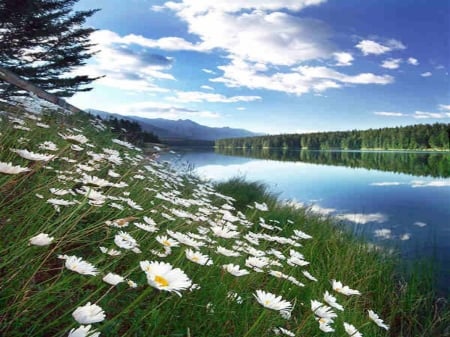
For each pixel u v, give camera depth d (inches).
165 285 51.8
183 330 76.4
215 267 98.2
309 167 1643.7
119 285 85.4
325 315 77.5
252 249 118.0
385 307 199.8
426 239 352.5
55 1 771.4
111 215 125.3
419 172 1531.7
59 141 188.7
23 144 156.5
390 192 810.2
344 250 245.8
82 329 46.6
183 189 296.7
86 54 831.1
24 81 331.9
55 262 91.4
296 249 210.1
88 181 80.3
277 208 367.6
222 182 500.1
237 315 89.0
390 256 262.5
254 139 6008.9
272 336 87.3
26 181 115.0
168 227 129.9
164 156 465.7
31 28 743.7
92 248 104.1
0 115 194.7
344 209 534.9
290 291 115.6
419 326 187.0
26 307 65.1
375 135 4987.7
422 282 224.5
